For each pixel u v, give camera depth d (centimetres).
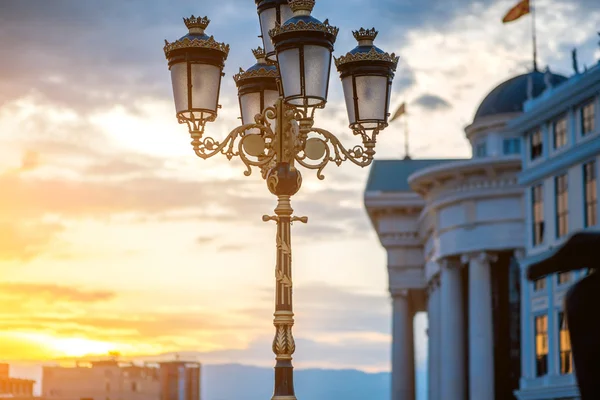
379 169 12900
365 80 1543
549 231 7944
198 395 14212
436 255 10125
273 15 1706
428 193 10094
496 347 10244
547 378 7700
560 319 7694
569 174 7675
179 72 1550
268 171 1636
